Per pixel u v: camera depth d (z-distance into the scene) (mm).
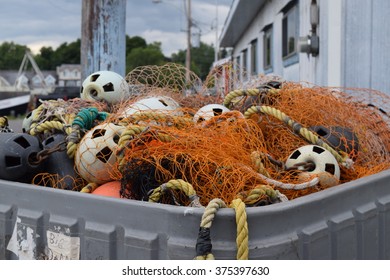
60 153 2971
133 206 2119
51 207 2344
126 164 2549
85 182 2941
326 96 3512
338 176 2809
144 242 2076
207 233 1931
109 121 2941
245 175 2500
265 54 17625
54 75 113188
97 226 2207
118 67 6414
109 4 6312
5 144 2781
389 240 2543
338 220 2230
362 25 6480
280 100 3439
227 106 3580
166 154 2508
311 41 8664
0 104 48688
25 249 2424
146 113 2957
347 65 6961
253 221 1970
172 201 2385
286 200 2371
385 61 5918
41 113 3645
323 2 8320
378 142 3490
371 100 5328
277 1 14586
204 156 2502
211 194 2471
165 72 4312
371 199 2436
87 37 6352
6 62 138500
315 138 3014
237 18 21422
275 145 3174
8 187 2492
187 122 2967
